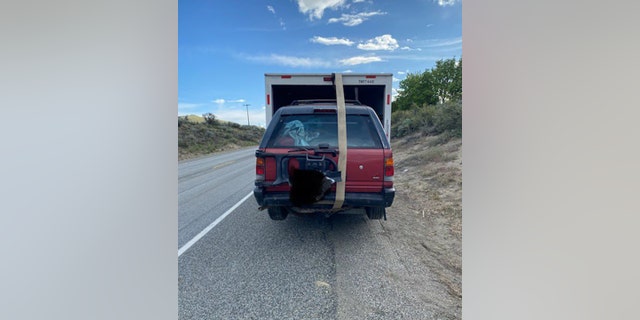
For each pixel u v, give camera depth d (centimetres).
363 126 242
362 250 244
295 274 215
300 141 245
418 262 226
